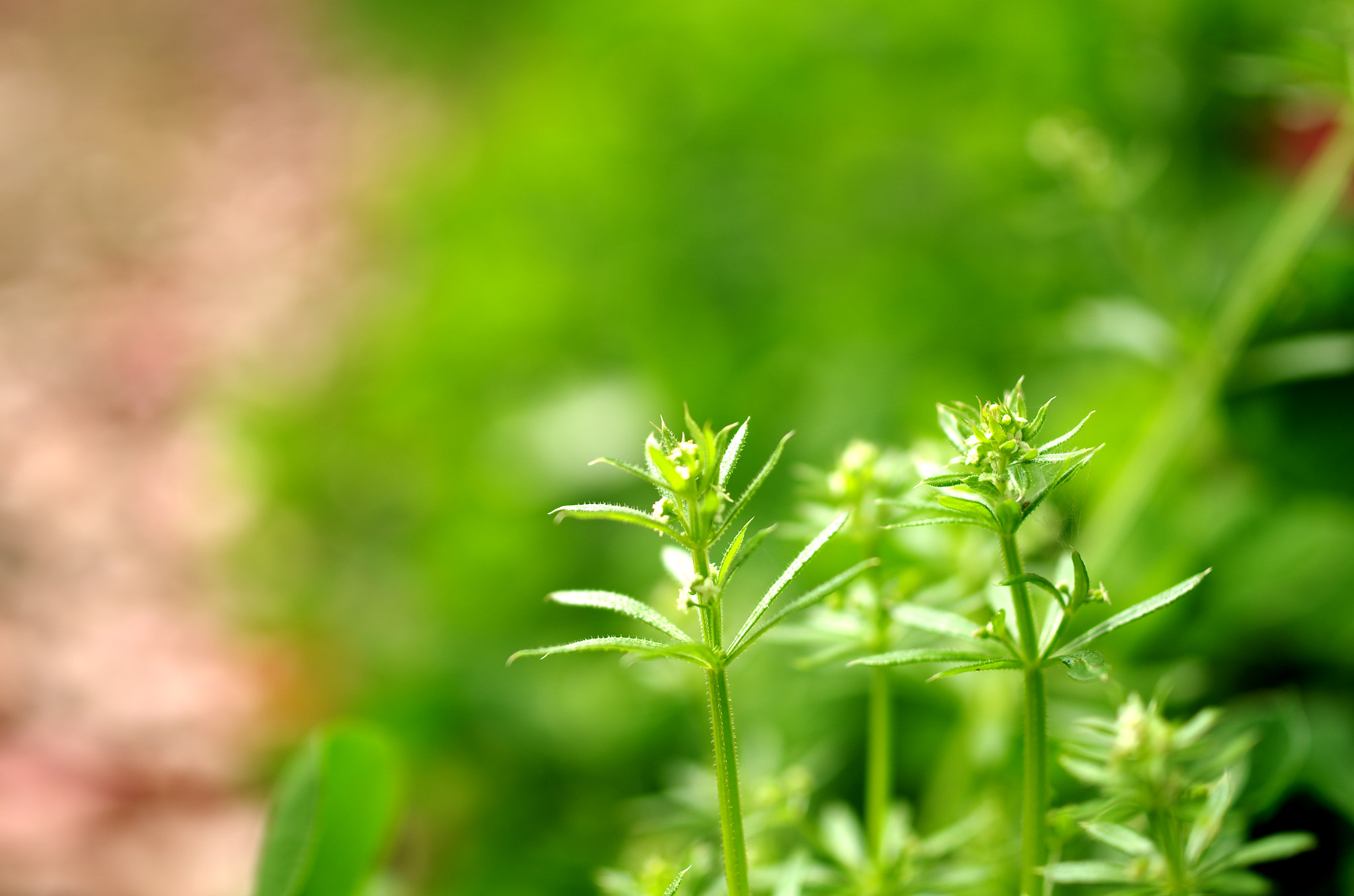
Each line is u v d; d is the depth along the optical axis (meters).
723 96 1.43
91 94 2.99
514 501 1.13
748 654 0.66
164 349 1.92
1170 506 0.81
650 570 1.00
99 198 2.47
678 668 0.66
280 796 0.58
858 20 1.39
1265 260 0.75
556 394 1.21
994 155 1.19
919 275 1.14
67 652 1.28
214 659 1.21
